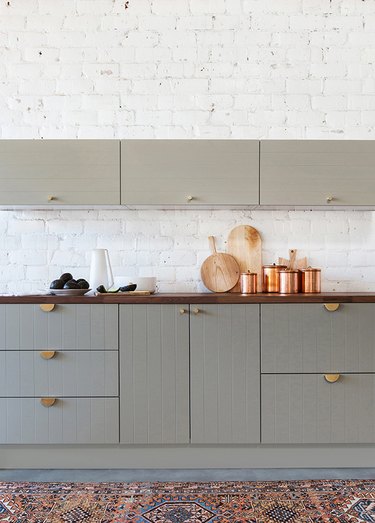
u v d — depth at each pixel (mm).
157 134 2854
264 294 2594
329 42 2854
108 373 2320
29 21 2842
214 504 2008
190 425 2318
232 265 2822
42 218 2854
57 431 2316
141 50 2852
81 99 2852
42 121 2850
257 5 2850
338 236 2857
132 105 2854
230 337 2322
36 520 1888
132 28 2852
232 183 2521
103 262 2691
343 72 2855
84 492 2117
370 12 2846
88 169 2514
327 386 2324
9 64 2840
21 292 2842
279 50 2855
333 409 2318
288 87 2855
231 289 2811
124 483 2207
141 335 2316
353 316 2330
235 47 2854
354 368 2324
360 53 2850
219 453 2371
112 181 2516
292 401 2318
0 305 2318
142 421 2316
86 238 2859
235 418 2316
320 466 2369
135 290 2646
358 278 2848
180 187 2521
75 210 2855
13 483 2209
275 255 2854
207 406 2318
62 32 2846
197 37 2852
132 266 2867
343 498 2053
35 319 2320
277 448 2367
